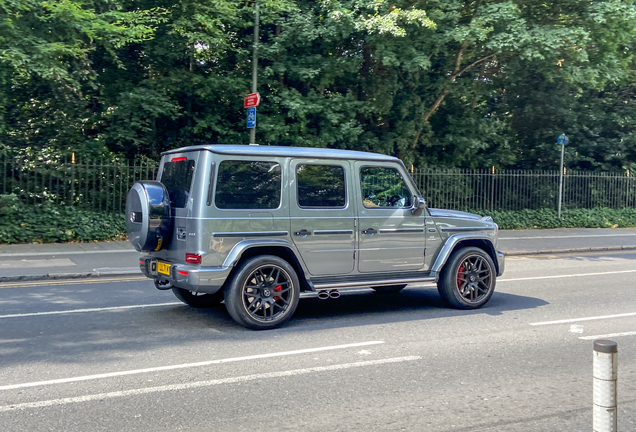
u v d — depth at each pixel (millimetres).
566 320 7504
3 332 6613
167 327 6941
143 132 17438
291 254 7098
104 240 14758
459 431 4027
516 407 4500
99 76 17203
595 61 18750
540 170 22688
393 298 9062
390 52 15938
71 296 8773
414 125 19859
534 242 17094
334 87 19172
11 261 11492
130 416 4238
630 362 5742
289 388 4863
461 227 8227
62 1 13070
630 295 9352
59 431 3959
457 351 6023
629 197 23672
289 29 16109
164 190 7055
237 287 6699
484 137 21969
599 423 2863
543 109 23516
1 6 12539
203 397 4641
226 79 16984
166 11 15516
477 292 8250
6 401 4516
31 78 15633
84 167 15547
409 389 4867
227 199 6730
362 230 7488
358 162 7562
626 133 24266
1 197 13617
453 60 19000
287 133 17312
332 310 8094
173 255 7023
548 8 18250
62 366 5406
